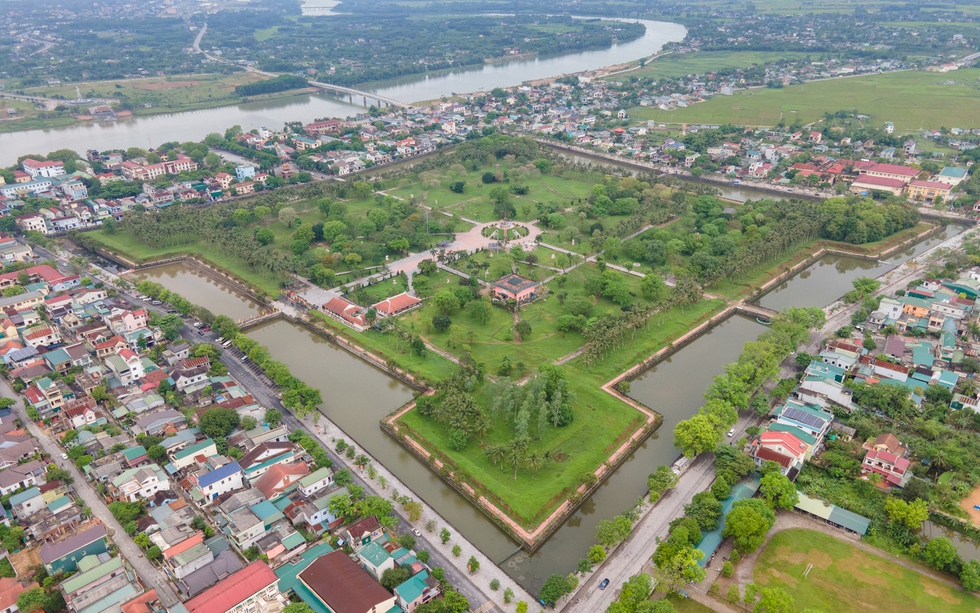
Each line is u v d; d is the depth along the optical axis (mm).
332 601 189125
